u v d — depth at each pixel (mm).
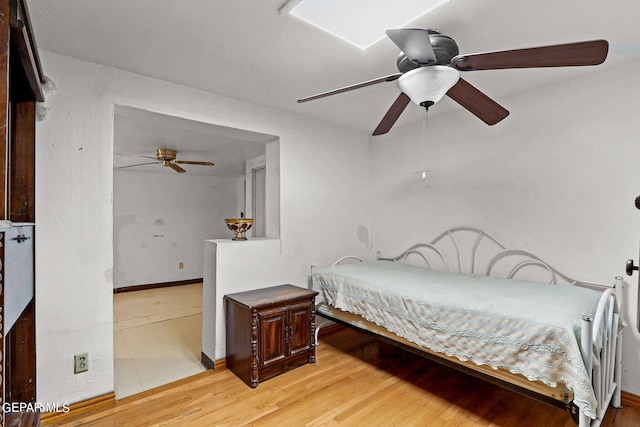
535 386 1558
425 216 3201
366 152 3723
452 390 2236
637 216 2018
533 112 2475
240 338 2402
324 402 2084
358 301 2484
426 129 3201
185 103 2398
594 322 1458
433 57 1346
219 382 2348
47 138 1897
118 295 5141
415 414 1956
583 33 1680
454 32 1674
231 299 2498
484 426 1839
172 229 5934
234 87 2424
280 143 2951
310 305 2650
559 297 1794
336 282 2699
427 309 1996
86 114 2020
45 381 1880
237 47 1856
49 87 1888
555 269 2355
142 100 2217
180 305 4523
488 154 2738
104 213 2082
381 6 1487
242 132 2789
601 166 2156
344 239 3482
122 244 5441
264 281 2854
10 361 1371
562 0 1421
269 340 2383
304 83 2344
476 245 2812
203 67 2107
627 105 2057
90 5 1483
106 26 1655
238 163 5133
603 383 1600
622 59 2018
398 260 3455
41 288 1877
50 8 1500
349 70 2141
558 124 2348
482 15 1529
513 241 2582
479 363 1737
